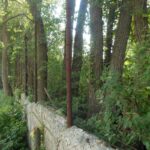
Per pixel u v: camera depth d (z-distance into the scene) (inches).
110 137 224.7
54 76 628.7
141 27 337.7
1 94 1187.3
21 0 818.2
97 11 419.5
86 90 482.3
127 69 244.2
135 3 343.6
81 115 407.5
